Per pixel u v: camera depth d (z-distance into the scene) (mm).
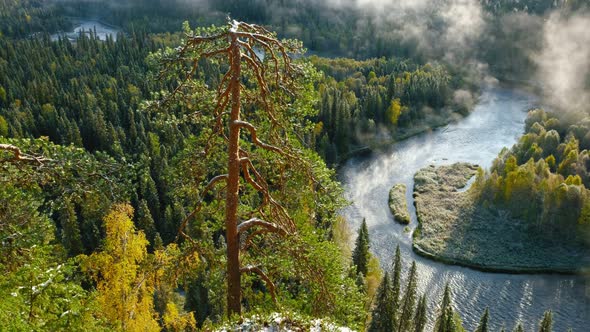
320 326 12133
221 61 13266
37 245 12547
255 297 15656
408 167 99125
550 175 82500
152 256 14828
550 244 75188
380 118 117438
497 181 83250
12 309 11305
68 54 158625
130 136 98188
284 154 12672
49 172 11242
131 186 11703
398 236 77375
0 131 90750
